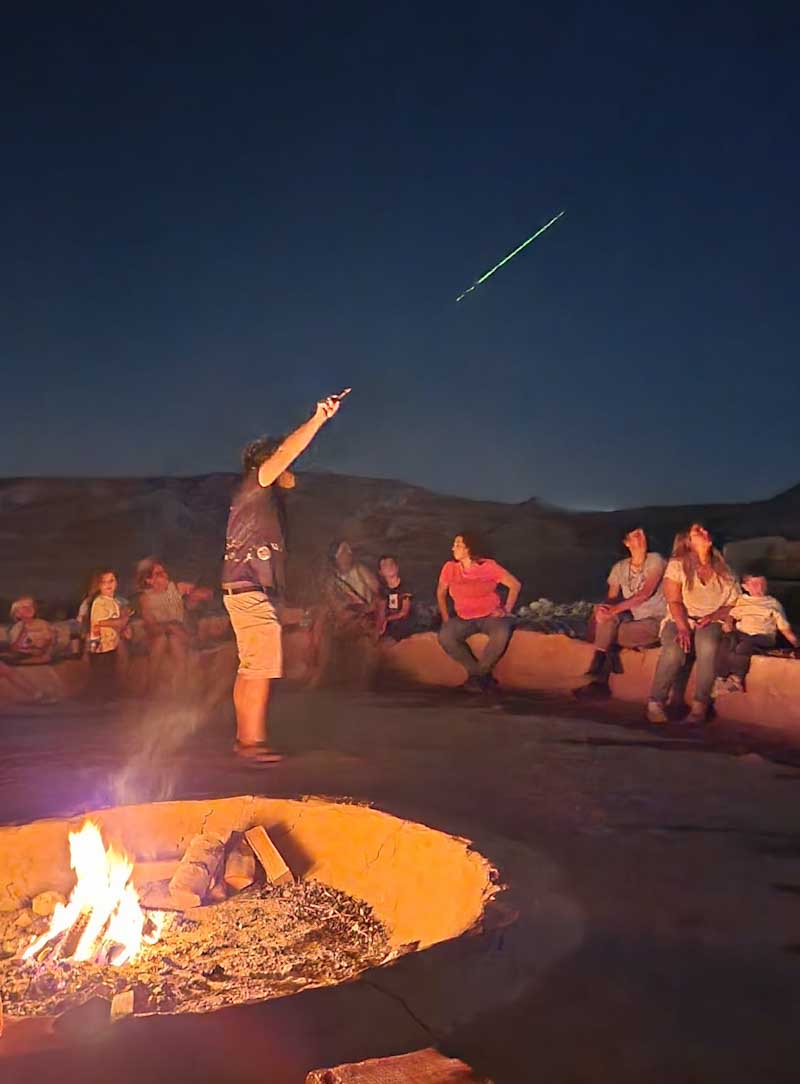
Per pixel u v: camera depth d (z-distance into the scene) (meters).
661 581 8.77
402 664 10.04
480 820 5.12
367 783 5.91
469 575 9.38
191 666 9.56
